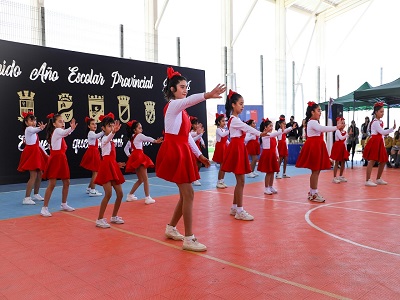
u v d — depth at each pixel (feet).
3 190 25.25
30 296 8.04
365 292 7.88
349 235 12.44
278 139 28.19
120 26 35.63
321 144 18.51
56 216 16.49
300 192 21.79
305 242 11.69
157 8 38.91
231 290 8.10
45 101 29.25
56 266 9.93
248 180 27.91
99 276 9.14
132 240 12.33
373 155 23.58
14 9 28.73
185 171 10.79
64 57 30.22
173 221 12.44
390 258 10.09
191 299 7.69
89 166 22.22
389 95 31.73
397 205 17.56
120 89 33.55
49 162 16.79
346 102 43.55
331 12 59.88
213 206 17.95
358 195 20.42
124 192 23.31
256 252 10.77
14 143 27.86
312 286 8.23
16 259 10.57
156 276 9.05
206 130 40.19
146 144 35.27
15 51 27.73
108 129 14.29
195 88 39.27
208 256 10.48
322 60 61.36
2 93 27.20
